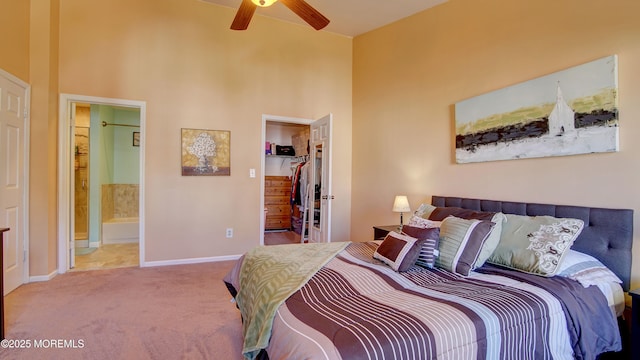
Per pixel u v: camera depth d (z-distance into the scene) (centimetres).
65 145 347
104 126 522
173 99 383
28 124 313
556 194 228
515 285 167
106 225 515
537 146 237
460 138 302
